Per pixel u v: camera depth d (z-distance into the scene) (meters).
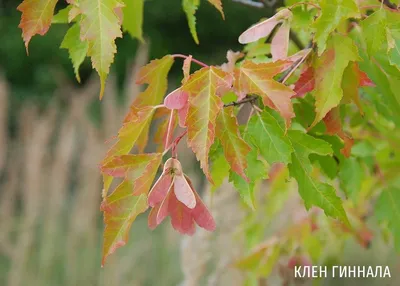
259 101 0.95
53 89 5.21
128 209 0.88
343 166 1.10
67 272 2.55
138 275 2.47
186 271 1.75
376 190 1.26
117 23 0.88
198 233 1.72
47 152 2.71
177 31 5.45
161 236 2.67
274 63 0.90
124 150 0.90
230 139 0.90
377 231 2.06
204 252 1.72
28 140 2.75
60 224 2.71
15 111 4.81
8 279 2.52
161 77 0.96
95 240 2.62
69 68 5.40
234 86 0.90
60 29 5.43
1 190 2.79
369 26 0.92
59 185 2.66
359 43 0.97
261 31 0.94
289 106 0.89
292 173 0.95
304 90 0.93
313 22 0.91
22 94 5.16
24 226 2.55
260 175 0.92
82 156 2.68
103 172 0.88
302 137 0.95
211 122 0.87
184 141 2.42
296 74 0.96
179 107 0.88
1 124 2.84
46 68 5.30
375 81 0.98
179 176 0.87
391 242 2.04
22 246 2.54
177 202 0.87
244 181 0.92
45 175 2.66
